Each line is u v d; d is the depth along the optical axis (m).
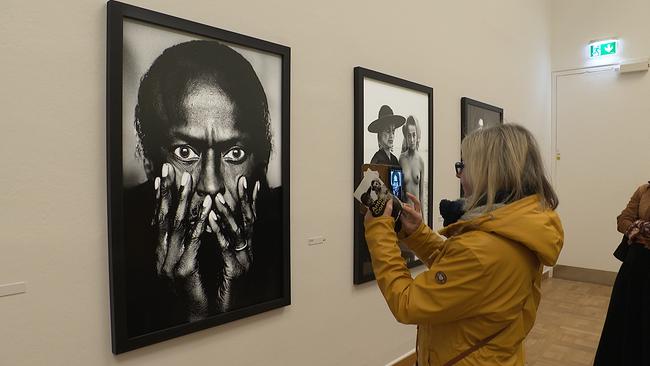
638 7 5.54
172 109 1.76
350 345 2.72
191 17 1.85
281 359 2.27
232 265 1.99
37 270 1.45
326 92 2.51
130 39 1.63
